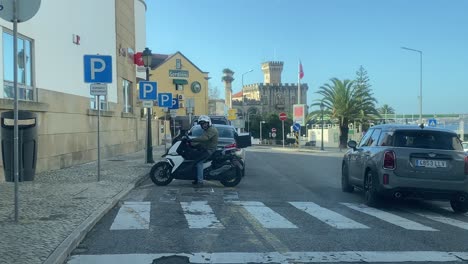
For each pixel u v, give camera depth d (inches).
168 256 237.8
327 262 230.4
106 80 475.8
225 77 3560.5
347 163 480.1
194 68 2736.2
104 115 799.7
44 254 225.1
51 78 580.1
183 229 297.9
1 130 398.3
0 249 232.8
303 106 1908.2
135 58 1059.3
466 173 372.2
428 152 373.7
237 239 274.1
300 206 391.9
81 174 549.3
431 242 272.8
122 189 444.1
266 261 231.0
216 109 3213.6
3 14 283.9
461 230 308.2
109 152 839.1
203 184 508.7
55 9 592.4
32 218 304.3
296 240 273.4
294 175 659.4
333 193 481.4
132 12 1055.0
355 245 263.6
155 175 495.5
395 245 264.7
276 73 4574.3
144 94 705.6
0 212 322.0
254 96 4453.7
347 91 1851.6
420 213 377.4
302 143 2511.1
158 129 1585.9
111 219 326.3
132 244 260.8
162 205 382.9
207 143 487.5
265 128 3085.6
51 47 581.6
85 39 706.2
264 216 343.0
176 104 1061.1
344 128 1884.8
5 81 475.5
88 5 721.6
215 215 343.9
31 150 387.5
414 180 370.6
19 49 509.4
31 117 388.2
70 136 642.8
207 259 233.5
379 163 383.6
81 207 345.7
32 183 467.2
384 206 395.9
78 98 671.8
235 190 480.7
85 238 273.1
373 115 1914.4
